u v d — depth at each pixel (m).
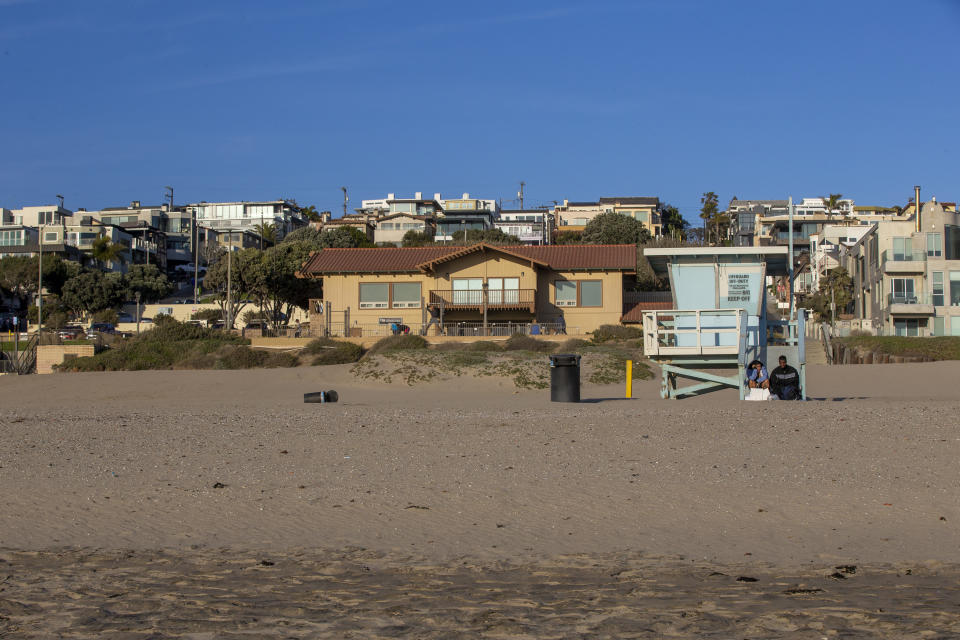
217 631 7.45
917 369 34.41
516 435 15.91
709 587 8.44
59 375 39.56
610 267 55.06
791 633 7.12
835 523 10.52
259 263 71.31
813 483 12.12
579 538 10.25
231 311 72.19
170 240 135.00
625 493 11.95
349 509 11.58
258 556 9.83
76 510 11.71
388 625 7.54
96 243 110.25
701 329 22.53
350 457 14.50
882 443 14.23
